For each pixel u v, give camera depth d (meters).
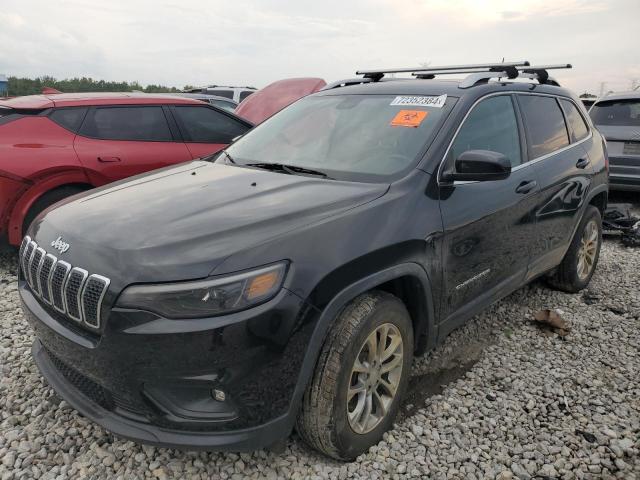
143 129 5.55
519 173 3.46
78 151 5.04
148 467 2.41
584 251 4.63
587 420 2.91
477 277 3.11
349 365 2.27
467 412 2.95
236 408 2.07
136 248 2.11
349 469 2.45
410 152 2.89
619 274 5.27
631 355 3.65
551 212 3.82
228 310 1.98
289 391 2.13
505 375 3.35
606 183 4.70
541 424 2.88
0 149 4.66
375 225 2.43
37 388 2.98
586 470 2.54
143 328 1.98
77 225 2.39
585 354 3.65
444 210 2.77
